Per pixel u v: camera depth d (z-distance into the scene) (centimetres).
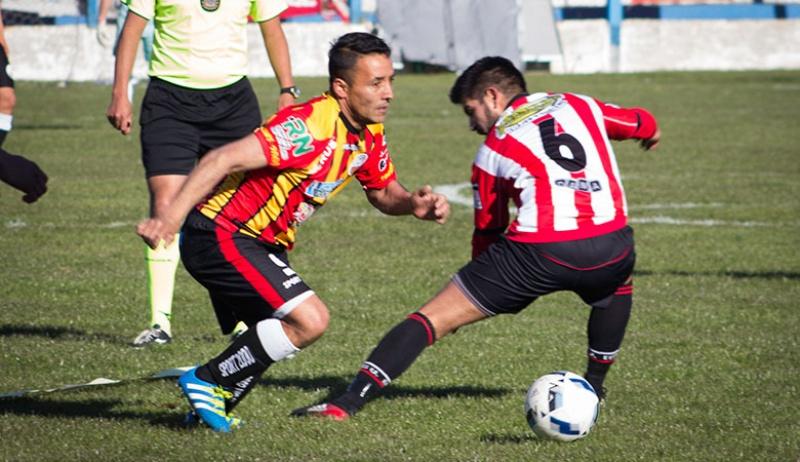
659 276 3108
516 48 9938
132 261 3206
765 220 4034
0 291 2783
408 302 2761
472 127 1808
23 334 2369
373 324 2538
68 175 4862
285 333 1622
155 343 2294
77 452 1584
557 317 2625
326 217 4003
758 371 2150
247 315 1675
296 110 1566
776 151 6006
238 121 2269
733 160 5659
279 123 1542
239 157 1506
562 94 1775
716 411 1867
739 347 2336
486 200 1714
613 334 1831
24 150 5603
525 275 1666
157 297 2320
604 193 1683
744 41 11594
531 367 2170
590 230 1662
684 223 3953
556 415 1656
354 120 1597
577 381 1694
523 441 1686
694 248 3506
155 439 1652
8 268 3061
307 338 1620
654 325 2545
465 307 1691
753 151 6000
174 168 2188
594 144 1709
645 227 3859
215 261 1619
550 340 2388
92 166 5141
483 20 9894
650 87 9588
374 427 1745
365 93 1567
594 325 1836
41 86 9338
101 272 3044
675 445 1662
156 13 2228
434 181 4947
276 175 1581
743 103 8531
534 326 2520
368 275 3067
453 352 2275
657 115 7675
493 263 1683
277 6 2303
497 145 1700
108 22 9975
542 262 1658
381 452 1605
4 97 2077
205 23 2216
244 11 2259
